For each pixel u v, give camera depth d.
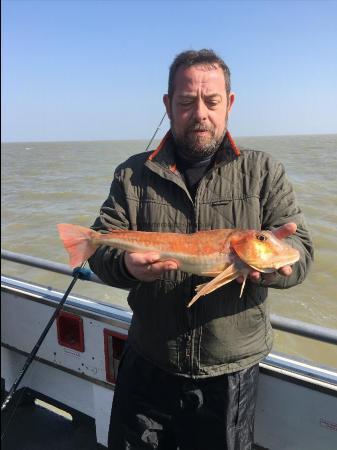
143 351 2.06
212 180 1.91
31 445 2.95
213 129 1.89
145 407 2.09
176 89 1.90
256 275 1.70
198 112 1.85
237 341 1.88
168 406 2.04
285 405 2.10
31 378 3.28
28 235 8.38
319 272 2.67
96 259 2.00
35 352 2.67
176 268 1.74
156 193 1.97
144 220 1.99
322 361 3.34
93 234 2.00
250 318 1.88
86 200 8.14
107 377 2.71
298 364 2.11
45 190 10.74
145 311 2.00
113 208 2.07
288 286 1.76
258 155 1.93
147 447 2.06
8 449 2.92
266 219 1.89
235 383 1.89
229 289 1.85
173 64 1.96
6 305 3.17
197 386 1.95
